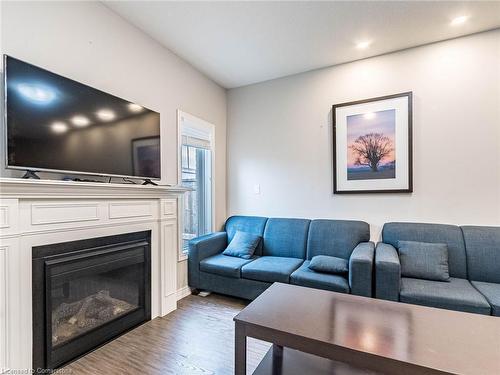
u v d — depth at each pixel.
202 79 3.30
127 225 2.11
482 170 2.44
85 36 1.99
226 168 3.79
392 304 1.54
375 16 2.23
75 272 1.72
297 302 1.55
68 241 1.69
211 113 3.47
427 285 2.04
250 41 2.62
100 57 2.10
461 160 2.51
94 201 1.85
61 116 1.69
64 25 1.86
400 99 2.72
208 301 2.72
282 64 3.08
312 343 1.17
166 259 2.45
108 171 1.99
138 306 2.21
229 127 3.79
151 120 2.41
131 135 2.20
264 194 3.52
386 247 2.42
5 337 1.38
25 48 1.65
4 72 1.43
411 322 1.32
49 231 1.59
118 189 1.99
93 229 1.85
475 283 2.11
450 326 1.28
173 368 1.66
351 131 2.96
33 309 1.51
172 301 2.49
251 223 3.33
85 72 1.99
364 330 1.24
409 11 2.16
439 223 2.57
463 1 2.03
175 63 2.86
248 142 3.64
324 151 3.15
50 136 1.63
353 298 1.62
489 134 2.41
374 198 2.87
